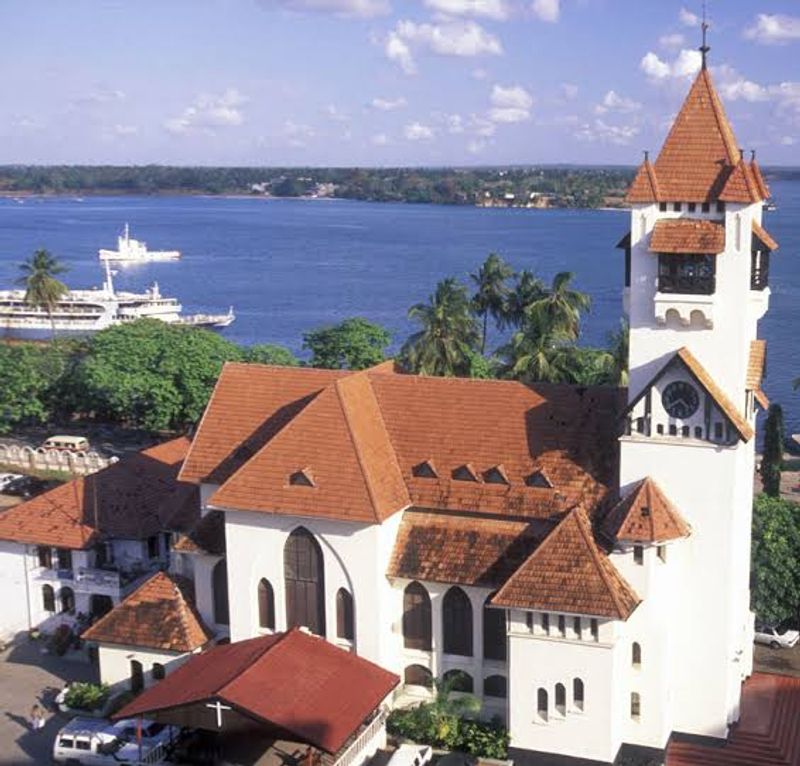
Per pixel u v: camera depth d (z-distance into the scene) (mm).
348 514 63281
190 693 58281
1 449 125500
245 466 66812
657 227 60812
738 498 63094
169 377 129375
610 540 61344
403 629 66812
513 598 59719
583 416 66688
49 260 176875
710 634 62688
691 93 61812
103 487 84000
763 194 63062
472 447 67688
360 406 69000
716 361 61406
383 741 63750
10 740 65750
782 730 65250
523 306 120625
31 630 81250
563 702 60594
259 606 67625
